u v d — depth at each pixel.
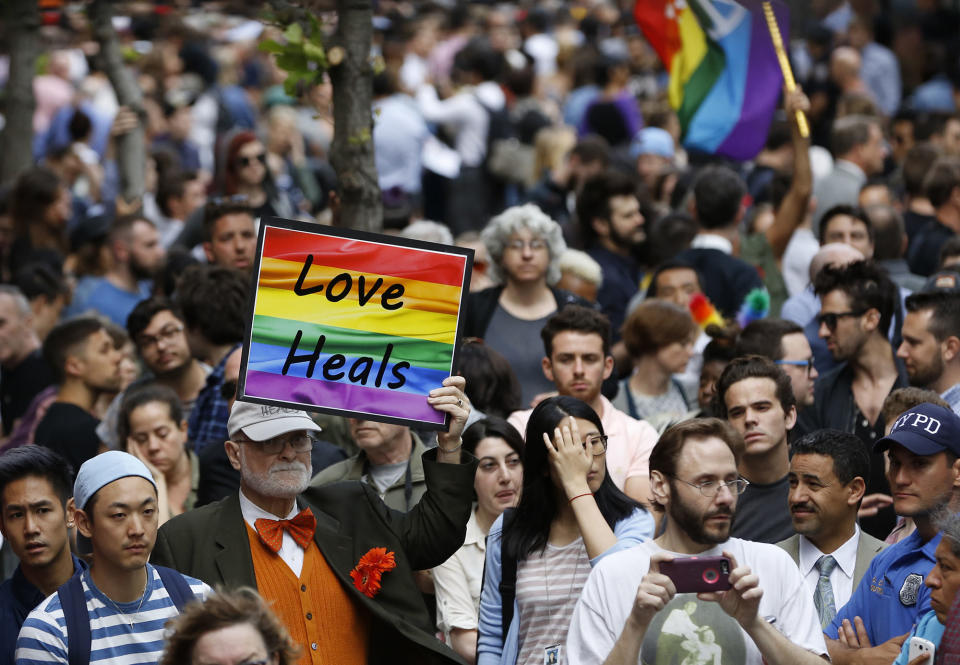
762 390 24.42
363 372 20.83
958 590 18.00
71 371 31.27
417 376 20.97
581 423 22.33
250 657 15.55
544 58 81.50
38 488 21.11
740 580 17.95
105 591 19.81
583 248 41.22
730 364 24.95
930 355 26.88
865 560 22.88
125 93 42.56
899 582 21.31
